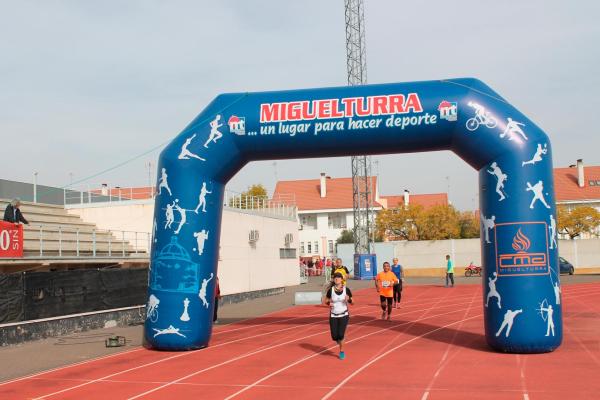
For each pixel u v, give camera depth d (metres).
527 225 13.34
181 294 14.80
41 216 24.53
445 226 68.44
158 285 15.01
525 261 13.23
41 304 17.47
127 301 21.64
